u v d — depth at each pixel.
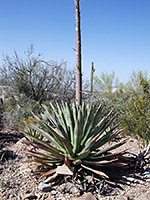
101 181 3.38
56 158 3.62
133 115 6.35
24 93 10.76
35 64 10.77
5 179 3.66
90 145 3.48
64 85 11.20
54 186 3.40
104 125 4.09
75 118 3.85
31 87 10.89
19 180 3.66
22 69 10.72
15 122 6.88
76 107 3.92
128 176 3.73
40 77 10.79
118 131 3.98
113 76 14.08
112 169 3.98
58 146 3.79
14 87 10.79
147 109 6.45
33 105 8.45
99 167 3.78
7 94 10.91
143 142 5.24
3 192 3.35
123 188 3.41
